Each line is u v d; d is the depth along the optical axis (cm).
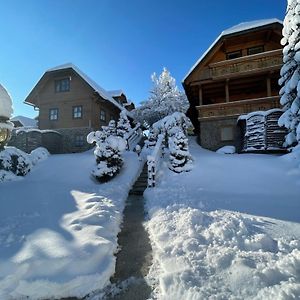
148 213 733
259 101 1847
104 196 833
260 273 370
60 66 2752
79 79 2684
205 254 445
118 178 1083
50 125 2723
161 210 707
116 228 614
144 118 3144
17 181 1101
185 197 820
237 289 349
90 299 368
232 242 483
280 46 1994
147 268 445
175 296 350
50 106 2761
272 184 926
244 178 1003
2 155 1177
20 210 691
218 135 1972
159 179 1084
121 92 3459
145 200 880
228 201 764
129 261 472
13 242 485
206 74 2072
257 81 2055
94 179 1095
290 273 371
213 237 508
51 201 766
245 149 1706
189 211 644
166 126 1798
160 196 863
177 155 1148
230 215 632
